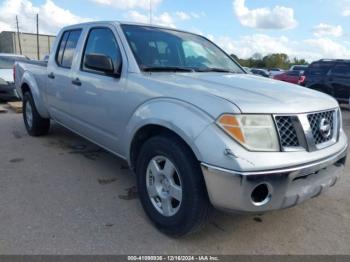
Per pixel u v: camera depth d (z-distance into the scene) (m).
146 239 2.88
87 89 3.93
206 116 2.52
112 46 3.72
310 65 13.59
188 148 2.65
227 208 2.48
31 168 4.43
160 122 2.79
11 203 3.42
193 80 3.09
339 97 12.65
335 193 3.99
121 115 3.37
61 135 6.12
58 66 4.77
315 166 2.61
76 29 4.56
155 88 3.01
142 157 3.07
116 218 3.20
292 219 3.33
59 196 3.63
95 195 3.69
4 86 9.58
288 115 2.58
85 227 3.03
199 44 4.32
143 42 3.66
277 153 2.47
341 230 3.16
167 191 2.89
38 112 5.61
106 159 4.86
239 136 2.41
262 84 3.18
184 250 2.76
